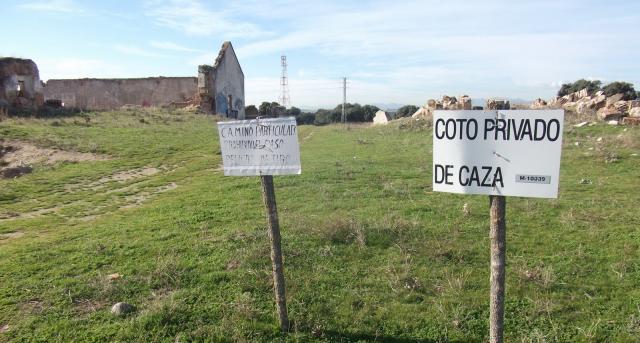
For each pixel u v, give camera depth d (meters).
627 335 4.68
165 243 7.56
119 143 20.80
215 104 38.59
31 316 5.32
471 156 3.62
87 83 41.78
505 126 3.47
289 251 6.88
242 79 46.91
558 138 3.34
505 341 4.66
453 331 4.86
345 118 54.59
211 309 5.32
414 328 4.96
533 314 5.12
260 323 5.02
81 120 25.50
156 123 27.56
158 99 41.28
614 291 5.60
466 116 3.59
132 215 9.93
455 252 6.85
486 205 9.48
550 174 3.40
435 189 3.81
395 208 9.32
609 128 19.38
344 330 4.92
